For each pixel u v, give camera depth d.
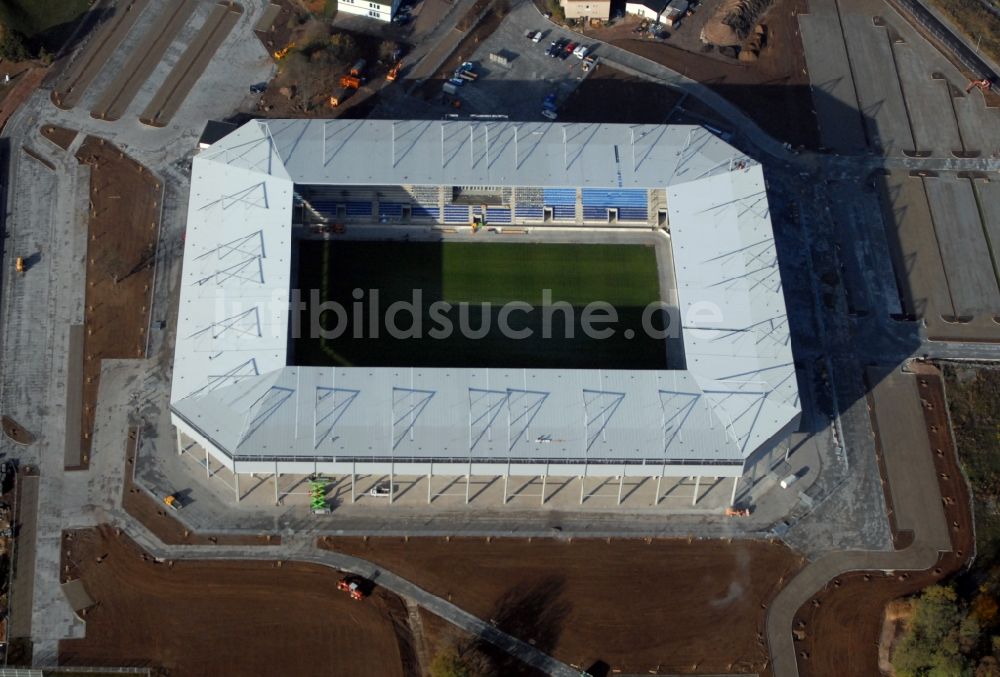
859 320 161.00
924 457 147.25
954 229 171.50
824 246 168.62
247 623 130.12
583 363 154.12
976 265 167.50
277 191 155.00
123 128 177.25
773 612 133.25
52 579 133.25
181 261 162.12
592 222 167.75
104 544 136.00
